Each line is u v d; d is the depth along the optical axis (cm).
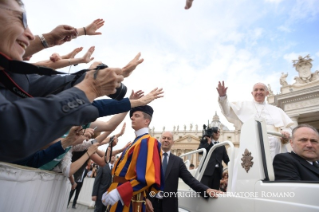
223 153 413
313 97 2088
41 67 87
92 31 213
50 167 207
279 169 197
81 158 256
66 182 242
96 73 96
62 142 177
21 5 96
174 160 304
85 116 85
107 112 159
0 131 64
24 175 119
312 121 2248
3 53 88
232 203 189
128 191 197
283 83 2438
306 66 2311
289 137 269
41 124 71
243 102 375
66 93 85
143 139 242
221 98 340
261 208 157
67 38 190
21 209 124
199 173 331
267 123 342
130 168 222
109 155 358
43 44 176
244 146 203
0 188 100
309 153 202
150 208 238
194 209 261
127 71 146
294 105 2211
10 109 66
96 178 612
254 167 180
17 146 68
